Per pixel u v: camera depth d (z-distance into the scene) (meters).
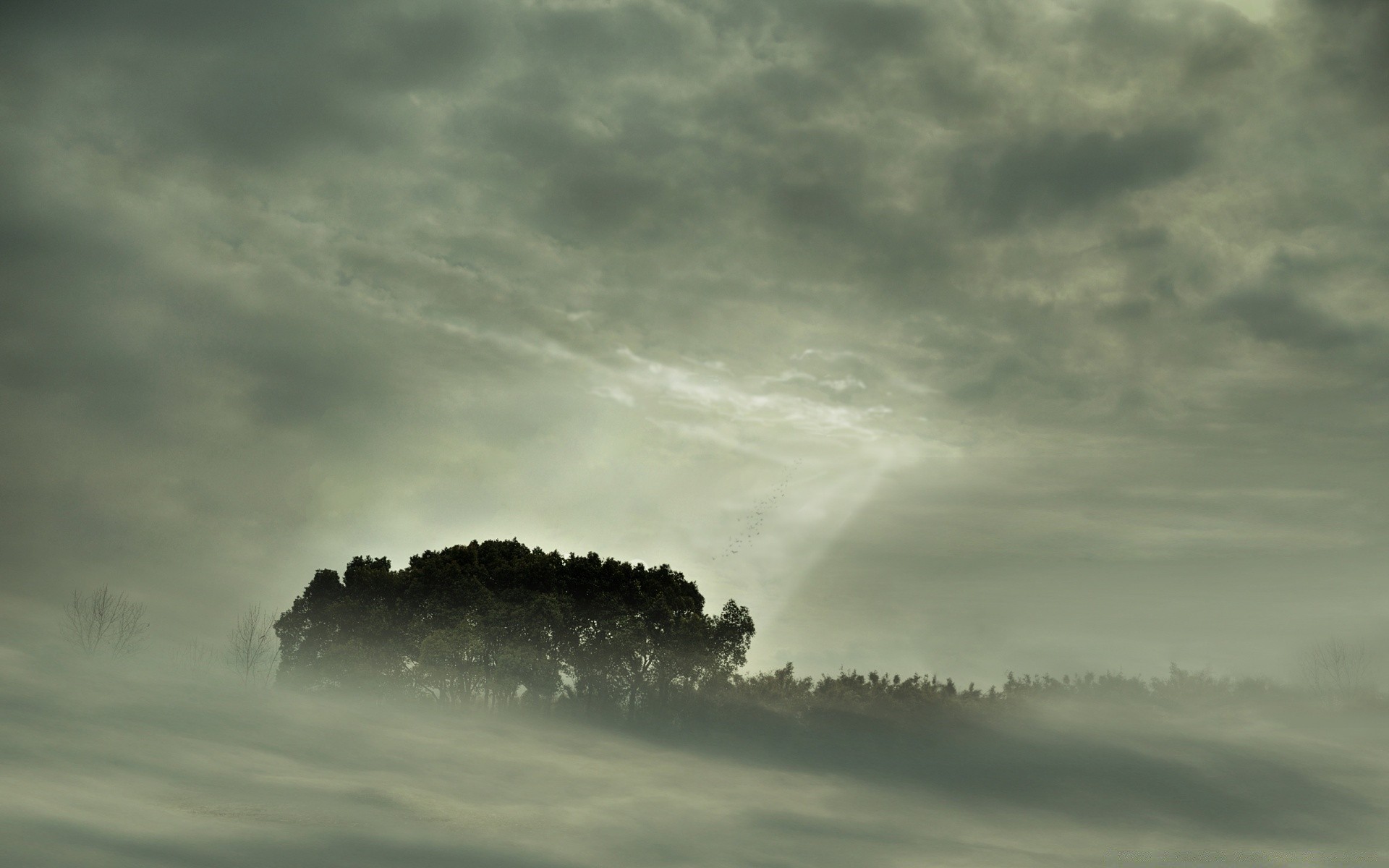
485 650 52.38
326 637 53.03
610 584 55.28
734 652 55.91
